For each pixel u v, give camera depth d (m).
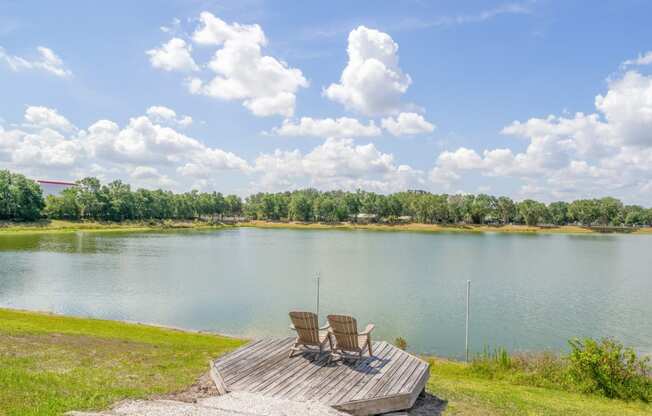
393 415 7.94
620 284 41.44
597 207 175.12
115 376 10.25
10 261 50.69
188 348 15.37
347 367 9.44
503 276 46.09
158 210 150.38
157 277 41.59
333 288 37.19
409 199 192.50
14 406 7.06
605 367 12.81
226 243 88.94
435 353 20.14
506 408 10.03
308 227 169.25
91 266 48.06
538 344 22.03
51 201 121.25
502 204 181.88
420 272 48.53
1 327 16.58
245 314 27.17
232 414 6.57
